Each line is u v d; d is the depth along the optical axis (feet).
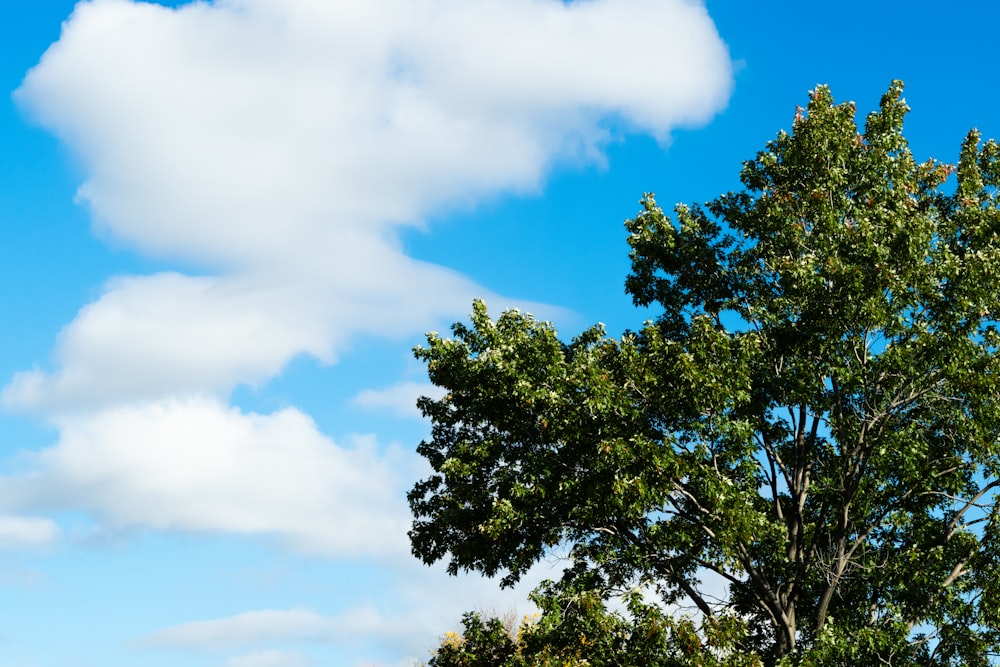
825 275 77.36
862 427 79.15
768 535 81.15
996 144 87.35
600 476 72.84
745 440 75.20
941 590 77.77
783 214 82.12
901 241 75.72
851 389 77.87
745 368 75.15
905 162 85.71
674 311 90.38
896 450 79.56
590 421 74.08
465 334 85.51
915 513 84.17
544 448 78.23
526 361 78.18
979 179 86.43
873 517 84.43
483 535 79.66
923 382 77.77
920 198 87.97
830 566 80.84
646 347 82.69
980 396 73.97
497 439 81.71
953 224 82.53
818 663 72.84
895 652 75.61
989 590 73.67
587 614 72.23
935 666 75.51
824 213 80.07
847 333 77.25
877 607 82.02
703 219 90.99
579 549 81.51
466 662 82.07
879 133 87.35
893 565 79.97
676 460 71.41
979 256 74.64
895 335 77.66
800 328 79.10
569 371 77.77
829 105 86.02
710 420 75.82
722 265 88.79
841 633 73.46
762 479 85.92
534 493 76.02
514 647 82.02
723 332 79.82
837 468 83.41
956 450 80.64
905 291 75.25
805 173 84.74
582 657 73.67
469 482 82.12
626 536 80.94
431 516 86.94
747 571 80.53
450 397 85.92
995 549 77.30
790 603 81.10
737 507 72.28
